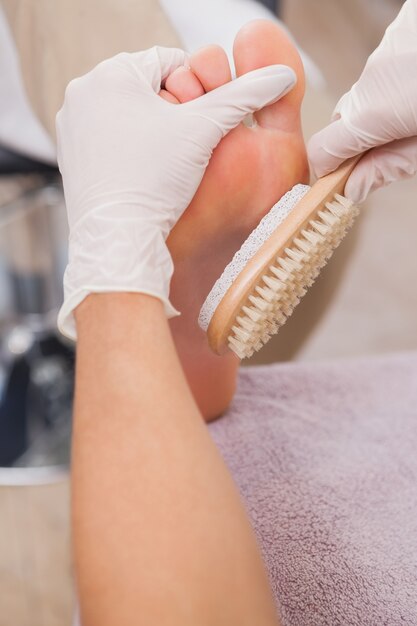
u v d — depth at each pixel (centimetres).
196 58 55
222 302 50
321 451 64
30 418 136
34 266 112
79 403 43
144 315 45
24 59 91
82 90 53
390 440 66
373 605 51
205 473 40
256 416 69
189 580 37
